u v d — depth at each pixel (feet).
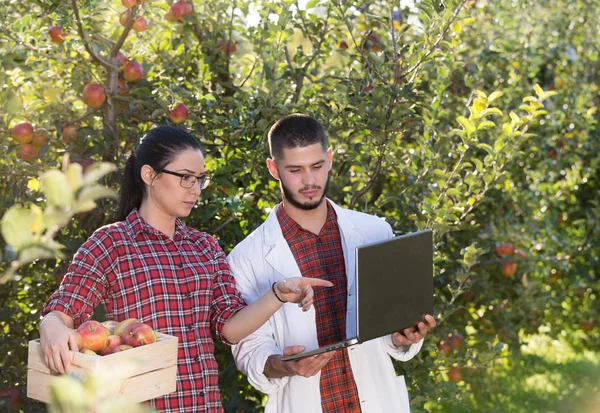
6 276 3.52
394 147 10.96
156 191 6.74
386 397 7.84
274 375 7.26
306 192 7.52
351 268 7.79
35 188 9.73
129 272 6.56
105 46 10.00
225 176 10.16
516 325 16.19
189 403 6.57
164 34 11.82
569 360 19.27
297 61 11.67
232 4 11.46
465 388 15.38
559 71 20.07
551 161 18.69
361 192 11.10
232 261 7.91
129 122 10.37
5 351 9.37
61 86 10.93
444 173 10.70
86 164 9.58
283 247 7.80
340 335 7.82
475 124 10.52
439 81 11.55
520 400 16.21
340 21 11.55
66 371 5.53
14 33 9.70
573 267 18.79
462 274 11.22
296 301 6.77
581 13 20.66
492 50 14.99
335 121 11.19
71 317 6.26
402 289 7.10
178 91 9.86
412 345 7.95
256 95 10.55
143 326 5.91
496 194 16.10
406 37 13.06
